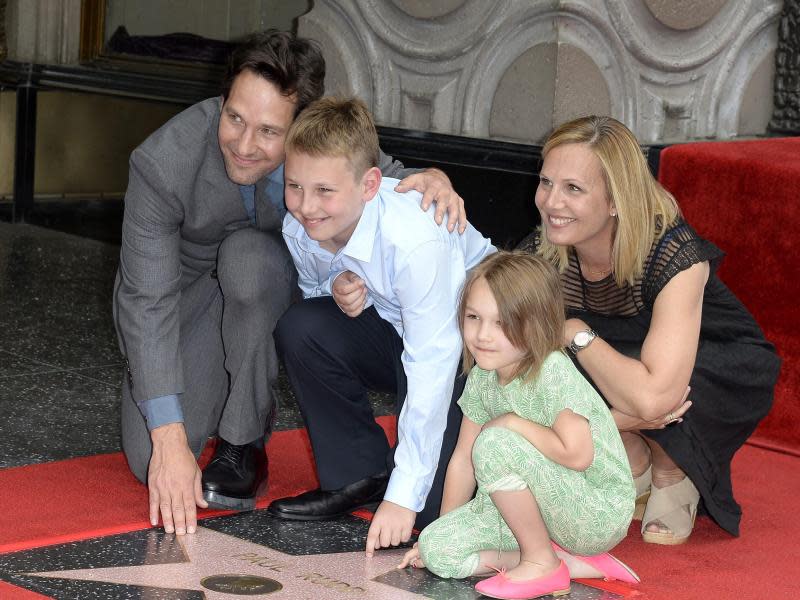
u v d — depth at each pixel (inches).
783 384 131.0
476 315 82.8
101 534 90.7
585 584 86.4
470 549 85.2
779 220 130.6
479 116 165.6
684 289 90.5
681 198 138.3
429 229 88.0
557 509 82.1
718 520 97.9
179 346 99.3
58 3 235.5
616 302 96.0
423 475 89.0
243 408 98.7
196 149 96.3
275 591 80.8
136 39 229.1
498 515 86.4
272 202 98.6
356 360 96.2
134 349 94.1
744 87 178.7
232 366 99.2
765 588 87.7
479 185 163.8
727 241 135.2
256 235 99.3
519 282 81.7
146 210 95.1
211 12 219.8
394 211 88.4
